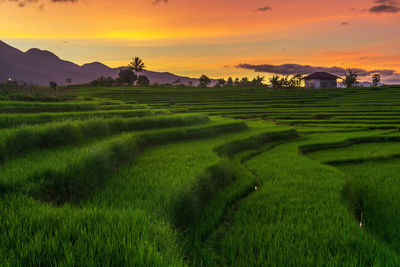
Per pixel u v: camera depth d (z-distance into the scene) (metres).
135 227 4.30
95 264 3.24
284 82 111.38
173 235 4.90
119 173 9.04
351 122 35.41
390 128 30.98
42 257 3.35
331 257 5.00
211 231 6.60
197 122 23.39
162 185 7.43
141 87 120.50
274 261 5.02
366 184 11.04
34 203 5.04
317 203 7.81
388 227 6.94
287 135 23.69
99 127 15.20
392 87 81.81
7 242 3.54
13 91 44.97
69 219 4.41
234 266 5.08
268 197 8.53
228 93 92.88
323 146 20.56
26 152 9.52
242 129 24.81
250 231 6.29
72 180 6.73
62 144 11.55
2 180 5.66
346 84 113.69
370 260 5.04
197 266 5.19
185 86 134.12
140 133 15.96
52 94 50.94
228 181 10.53
